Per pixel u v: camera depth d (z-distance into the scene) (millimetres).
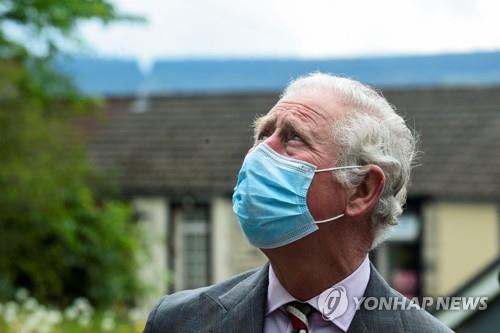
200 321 3408
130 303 17391
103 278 16859
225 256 19578
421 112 20625
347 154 3264
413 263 17969
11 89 15758
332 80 3385
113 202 18234
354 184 3277
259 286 3404
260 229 3287
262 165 3314
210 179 19938
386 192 3340
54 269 16531
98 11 16438
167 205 19922
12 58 16609
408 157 3418
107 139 22109
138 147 21625
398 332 3225
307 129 3279
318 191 3262
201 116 22531
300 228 3264
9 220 15719
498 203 17469
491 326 5957
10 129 15516
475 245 17609
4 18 16359
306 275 3316
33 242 15977
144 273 18859
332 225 3295
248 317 3334
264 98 22781
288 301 3338
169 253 19750
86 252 16812
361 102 3332
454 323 5938
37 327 10438
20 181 15258
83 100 17688
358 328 3254
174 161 20812
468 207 17672
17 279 16641
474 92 21109
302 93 3381
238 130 21688
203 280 19703
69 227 16031
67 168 16422
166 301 3572
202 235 19781
